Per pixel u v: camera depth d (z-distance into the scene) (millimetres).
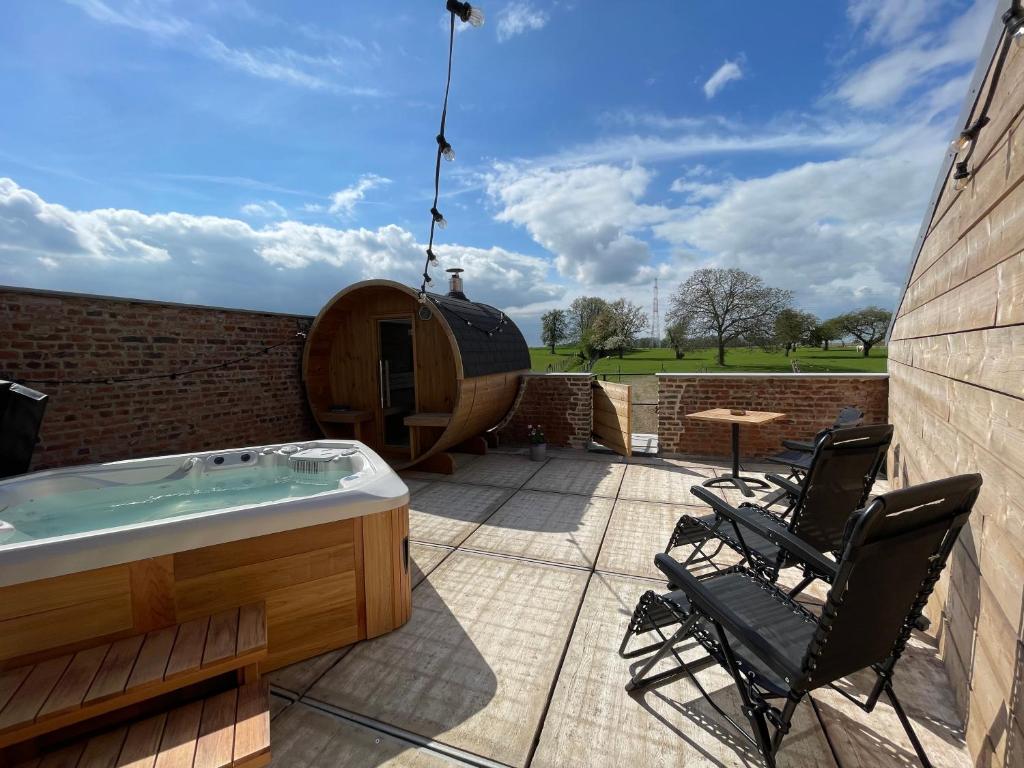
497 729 2131
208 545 2346
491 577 3529
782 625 2123
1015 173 1765
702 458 7129
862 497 3209
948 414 2633
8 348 4332
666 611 2402
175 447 5688
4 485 3332
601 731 2117
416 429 6500
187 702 2229
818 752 1999
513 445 8258
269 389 6883
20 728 1710
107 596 2156
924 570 1773
